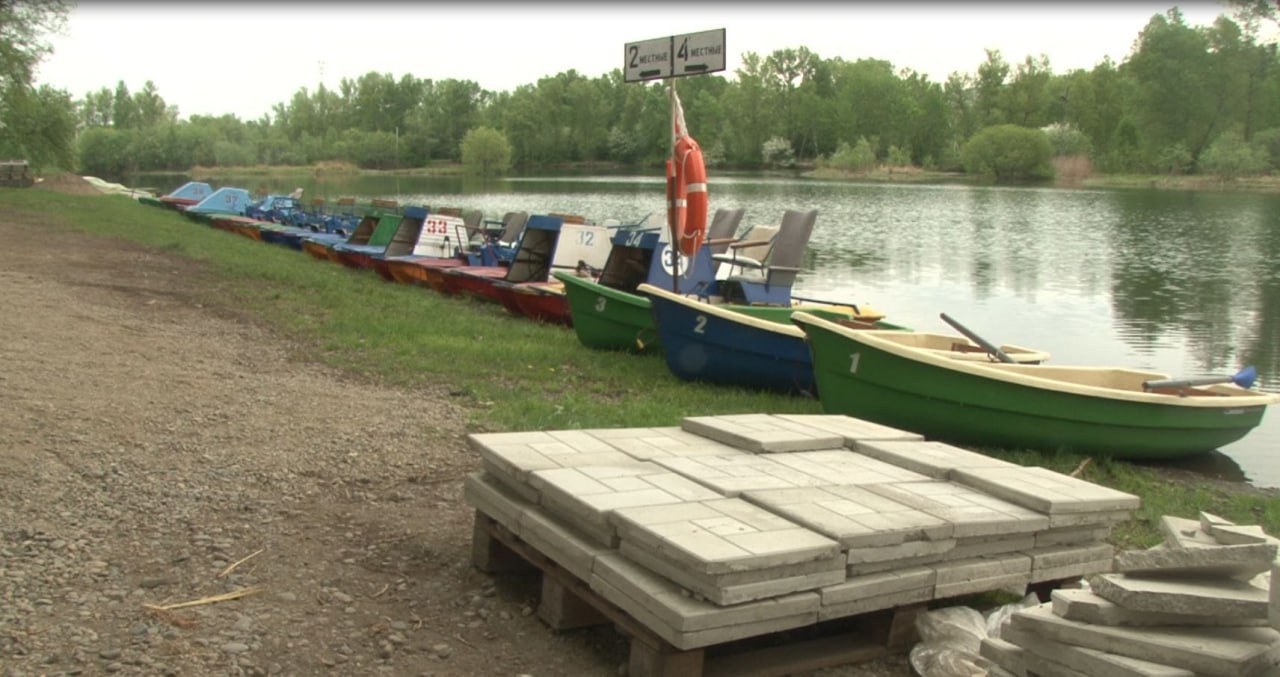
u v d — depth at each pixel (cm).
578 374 1194
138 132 10219
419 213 2145
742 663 445
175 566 534
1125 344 1789
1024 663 402
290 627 474
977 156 6862
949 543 450
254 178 8769
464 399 1006
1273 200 4716
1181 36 5456
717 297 1449
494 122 10056
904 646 466
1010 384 929
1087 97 7469
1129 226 3812
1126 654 374
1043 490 492
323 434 801
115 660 432
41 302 1363
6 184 4734
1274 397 1027
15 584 495
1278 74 5303
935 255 3048
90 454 694
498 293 1684
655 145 8794
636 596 412
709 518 433
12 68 3841
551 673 446
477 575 543
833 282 2525
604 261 1681
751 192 5678
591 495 457
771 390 1166
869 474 519
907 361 937
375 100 11506
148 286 1738
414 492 682
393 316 1543
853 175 7525
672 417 948
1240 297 2295
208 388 924
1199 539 408
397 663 449
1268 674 362
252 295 1711
